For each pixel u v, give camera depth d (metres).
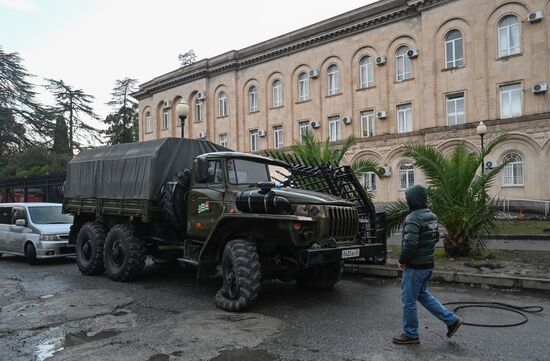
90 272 10.34
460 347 5.09
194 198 8.37
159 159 9.31
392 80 29.59
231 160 8.10
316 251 6.61
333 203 7.18
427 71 27.58
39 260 13.57
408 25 28.88
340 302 7.38
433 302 5.29
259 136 37.03
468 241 10.57
